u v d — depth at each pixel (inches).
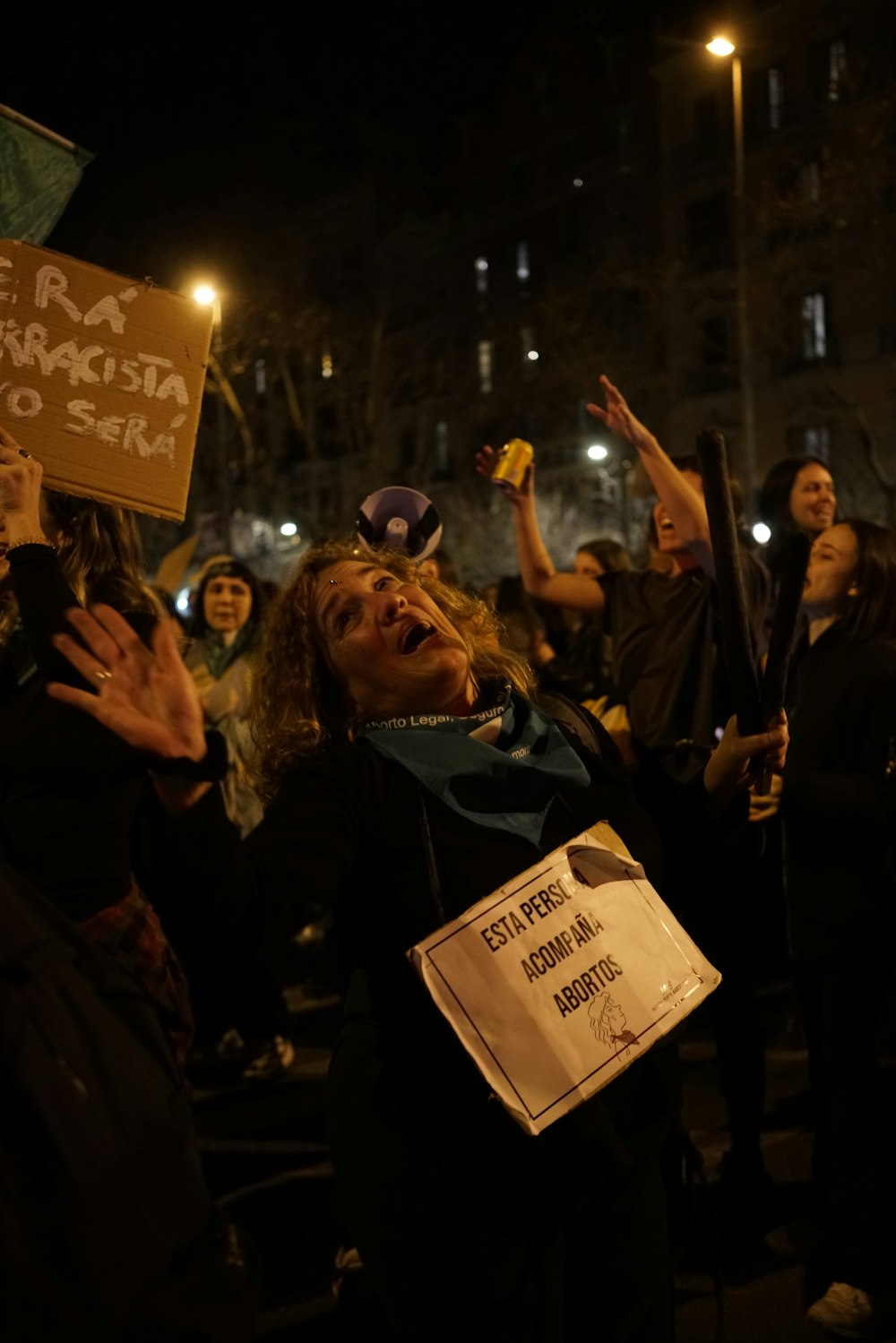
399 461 1673.2
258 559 1732.3
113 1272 60.0
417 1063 73.3
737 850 133.7
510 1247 72.3
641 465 166.7
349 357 1605.6
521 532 167.8
